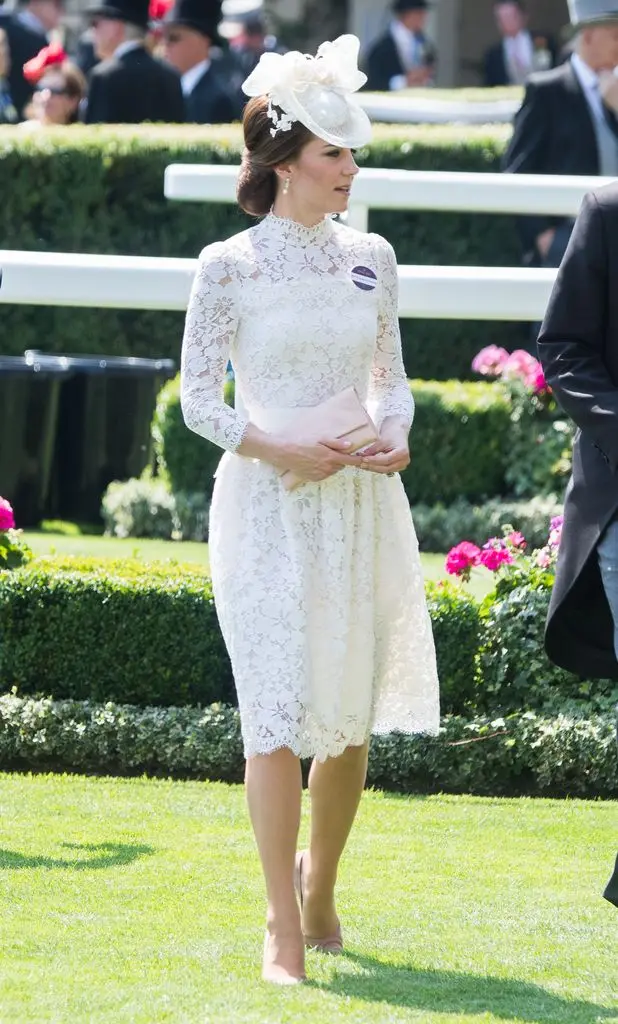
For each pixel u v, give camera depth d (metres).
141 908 15.48
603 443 14.38
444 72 81.62
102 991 13.25
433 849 17.73
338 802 14.49
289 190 14.49
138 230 38.75
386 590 14.57
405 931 15.12
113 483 34.22
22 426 33.88
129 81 42.50
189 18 46.09
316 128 14.11
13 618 21.34
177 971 13.79
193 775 20.75
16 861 16.80
